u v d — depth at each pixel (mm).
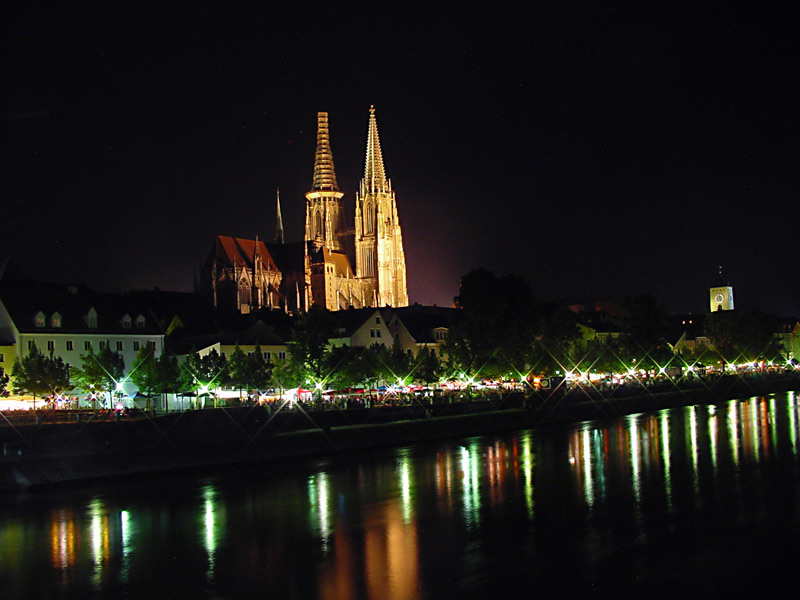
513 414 105875
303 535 52438
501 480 68562
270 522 56031
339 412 87562
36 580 44781
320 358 124812
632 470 71188
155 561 47625
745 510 54969
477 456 81875
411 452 85312
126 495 65125
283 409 89375
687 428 100938
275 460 79875
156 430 74625
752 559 44719
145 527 55281
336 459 81250
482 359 124188
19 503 62750
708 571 43000
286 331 169375
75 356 125562
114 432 72562
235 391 120812
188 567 46406
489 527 53062
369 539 51125
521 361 124312
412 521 55281
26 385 106250
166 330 153625
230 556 48281
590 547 47875
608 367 159000
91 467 69812
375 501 61719
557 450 84688
